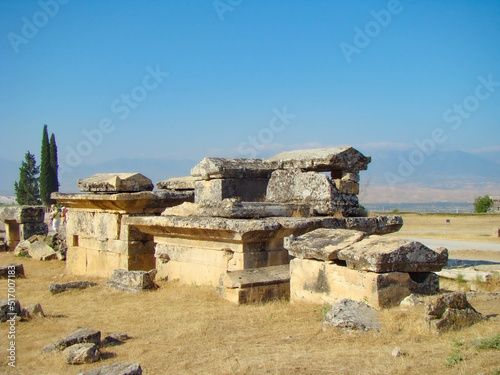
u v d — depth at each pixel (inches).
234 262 452.8
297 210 496.1
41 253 845.2
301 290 384.5
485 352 237.8
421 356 242.4
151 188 664.4
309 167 531.5
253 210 468.8
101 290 494.6
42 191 2233.0
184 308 395.5
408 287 334.3
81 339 292.8
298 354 262.8
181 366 256.8
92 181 667.4
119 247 621.6
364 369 232.1
